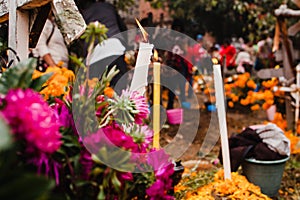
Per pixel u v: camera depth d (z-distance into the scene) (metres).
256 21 6.29
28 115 0.93
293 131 4.02
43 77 1.21
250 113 6.10
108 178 1.13
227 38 7.61
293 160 3.20
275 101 4.36
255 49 6.98
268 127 2.50
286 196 2.70
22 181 0.74
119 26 3.44
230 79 5.32
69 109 1.24
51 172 1.07
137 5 6.15
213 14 7.44
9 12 1.79
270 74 4.21
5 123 0.81
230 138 2.55
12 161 0.90
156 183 1.28
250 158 2.45
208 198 1.90
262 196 2.04
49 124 0.98
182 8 7.27
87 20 3.18
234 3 6.59
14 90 1.02
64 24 1.47
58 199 0.79
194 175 2.26
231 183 2.07
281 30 3.93
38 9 1.75
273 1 6.05
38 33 1.88
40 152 1.00
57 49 3.72
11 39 1.79
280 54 4.16
